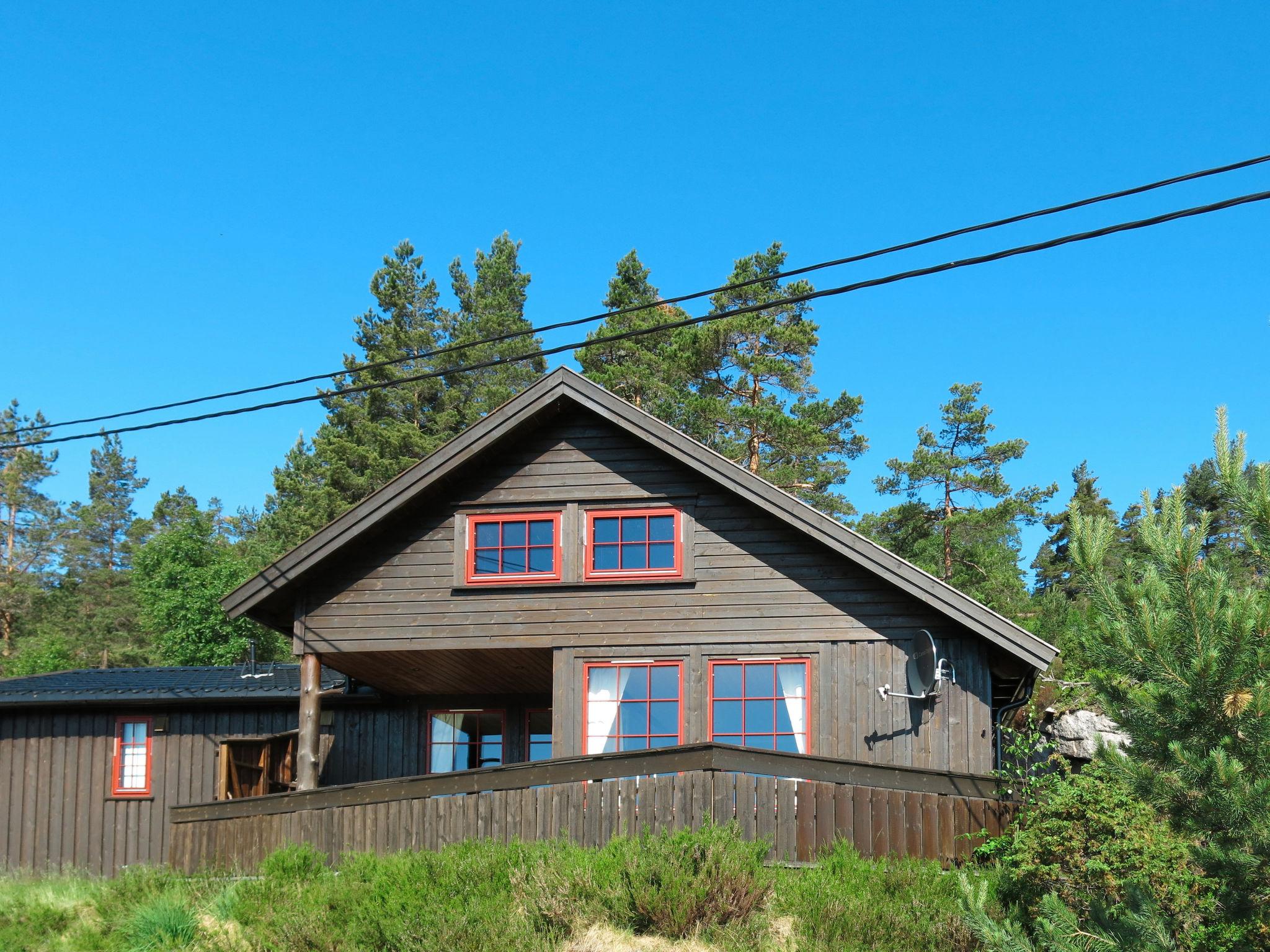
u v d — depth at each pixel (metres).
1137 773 8.63
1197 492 41.91
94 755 20.03
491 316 48.16
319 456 48.81
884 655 15.62
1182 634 8.50
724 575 16.22
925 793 13.84
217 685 21.39
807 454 38.06
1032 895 11.74
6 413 67.12
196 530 43.00
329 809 14.33
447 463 16.52
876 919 11.54
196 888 13.74
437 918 11.54
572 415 17.08
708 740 15.75
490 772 13.98
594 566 16.58
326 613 16.78
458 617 16.58
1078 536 9.05
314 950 11.67
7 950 12.55
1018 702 16.16
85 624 58.50
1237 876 8.41
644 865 11.92
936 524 38.06
